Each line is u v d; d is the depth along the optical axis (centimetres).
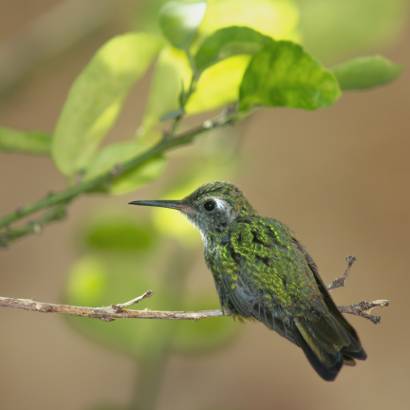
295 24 271
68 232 295
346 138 297
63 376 293
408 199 296
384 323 294
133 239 276
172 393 291
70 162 270
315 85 267
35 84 293
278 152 297
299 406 293
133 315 266
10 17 297
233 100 270
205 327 276
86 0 291
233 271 270
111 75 269
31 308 264
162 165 271
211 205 273
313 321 269
